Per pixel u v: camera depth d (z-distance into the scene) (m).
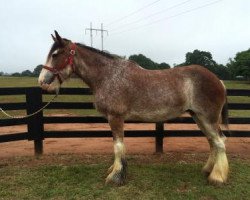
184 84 5.45
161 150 7.44
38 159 6.90
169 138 9.14
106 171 6.03
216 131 5.47
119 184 5.37
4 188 5.35
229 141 8.90
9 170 6.16
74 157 7.05
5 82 33.91
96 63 5.49
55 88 5.49
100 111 5.54
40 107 7.03
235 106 7.45
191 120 7.27
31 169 6.20
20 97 20.05
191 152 7.58
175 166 6.38
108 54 5.54
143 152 7.55
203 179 5.71
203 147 8.09
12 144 8.39
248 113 14.36
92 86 5.59
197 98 5.42
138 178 5.69
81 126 10.78
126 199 4.95
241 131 7.59
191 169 6.20
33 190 5.27
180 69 5.60
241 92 7.40
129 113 5.47
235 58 53.91
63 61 5.43
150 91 5.39
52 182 5.55
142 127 10.41
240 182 5.59
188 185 5.46
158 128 7.33
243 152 7.67
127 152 7.55
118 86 5.35
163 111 5.46
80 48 5.55
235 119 7.54
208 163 5.91
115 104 5.34
